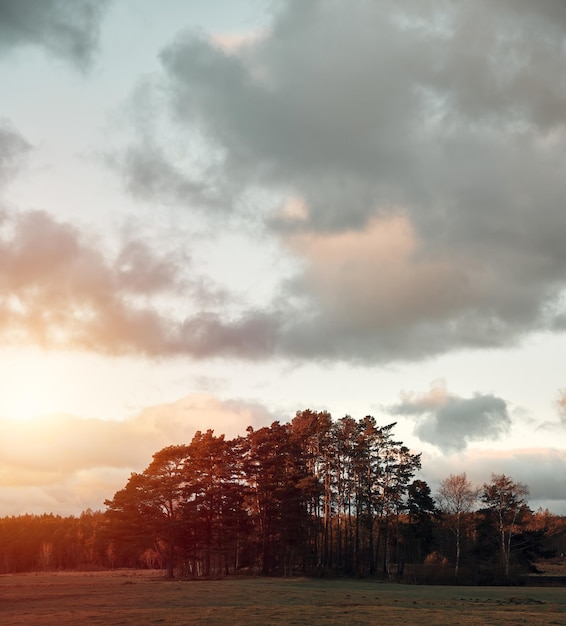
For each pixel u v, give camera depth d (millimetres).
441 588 68062
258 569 96125
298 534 89312
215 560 111812
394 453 103375
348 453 102875
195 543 97375
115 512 95562
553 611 38562
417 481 103438
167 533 92375
